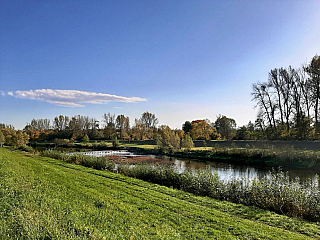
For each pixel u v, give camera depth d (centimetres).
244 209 822
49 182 929
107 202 727
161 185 1209
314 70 2966
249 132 4466
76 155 2050
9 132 6912
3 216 481
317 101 3009
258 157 2548
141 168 1423
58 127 8875
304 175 1820
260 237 554
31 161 1748
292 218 754
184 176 1190
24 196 632
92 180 1133
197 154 3209
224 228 598
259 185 966
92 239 423
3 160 1370
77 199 724
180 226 590
